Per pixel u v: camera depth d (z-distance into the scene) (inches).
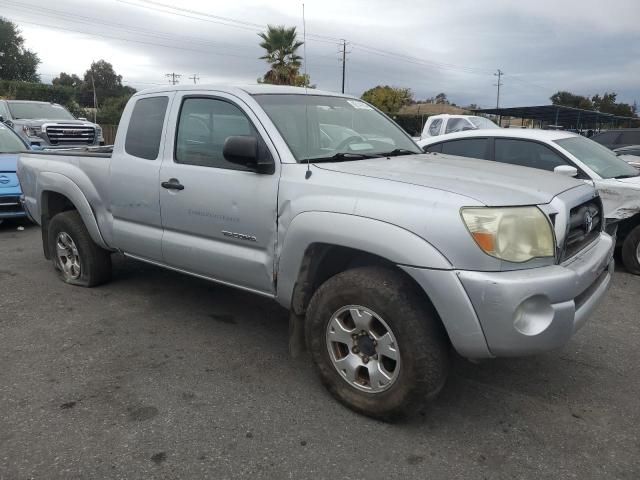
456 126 524.4
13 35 2164.1
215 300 203.6
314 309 129.9
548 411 130.5
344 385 128.5
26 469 107.5
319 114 160.1
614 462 111.0
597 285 133.3
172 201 161.9
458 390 139.9
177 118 165.2
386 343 118.6
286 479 105.6
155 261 178.5
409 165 141.9
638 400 135.9
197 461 110.6
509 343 108.5
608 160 263.1
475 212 109.1
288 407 130.5
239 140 135.9
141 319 184.7
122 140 182.4
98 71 3019.2
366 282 118.7
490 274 107.7
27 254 271.0
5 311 190.7
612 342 171.0
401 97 1738.4
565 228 119.6
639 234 244.8
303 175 133.3
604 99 2893.7
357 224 118.6
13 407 129.5
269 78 1037.2
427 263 109.9
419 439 118.6
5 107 626.2
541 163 262.2
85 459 110.8
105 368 149.6
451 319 110.2
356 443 116.8
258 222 140.6
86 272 212.5
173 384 141.2
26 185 228.8
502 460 111.7
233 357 157.3
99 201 191.8
